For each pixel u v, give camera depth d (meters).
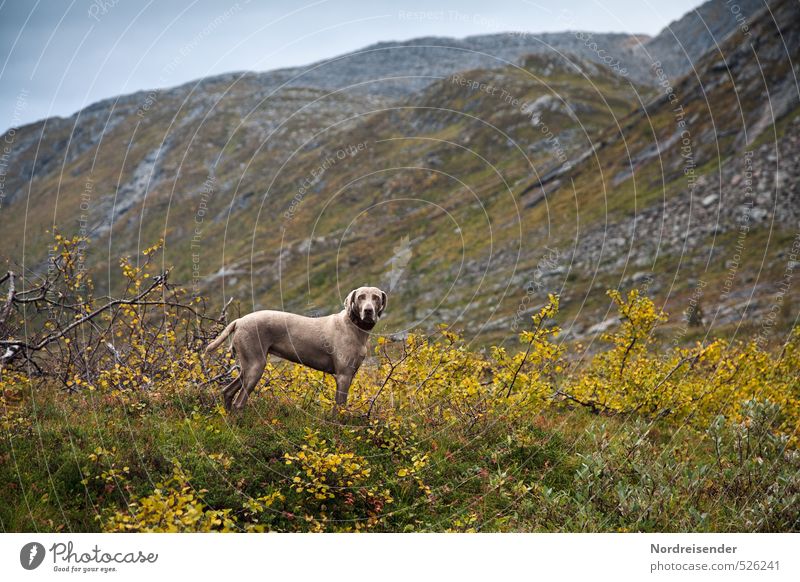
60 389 9.34
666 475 8.29
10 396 8.40
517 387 9.77
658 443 10.01
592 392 11.77
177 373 9.40
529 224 59.25
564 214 57.75
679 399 11.21
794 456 8.52
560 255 50.19
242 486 7.05
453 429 9.06
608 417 11.23
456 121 101.38
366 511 7.21
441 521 7.16
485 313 45.59
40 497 6.58
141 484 6.87
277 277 72.69
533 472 8.41
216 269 80.94
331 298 62.66
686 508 7.66
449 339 9.82
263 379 9.67
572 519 7.39
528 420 9.77
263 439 7.89
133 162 150.50
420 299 53.88
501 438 9.00
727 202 46.50
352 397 8.98
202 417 8.33
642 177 56.47
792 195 43.78
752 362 11.27
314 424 8.38
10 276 9.03
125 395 8.79
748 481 8.12
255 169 124.81
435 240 67.94
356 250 72.62
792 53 57.47
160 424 8.05
